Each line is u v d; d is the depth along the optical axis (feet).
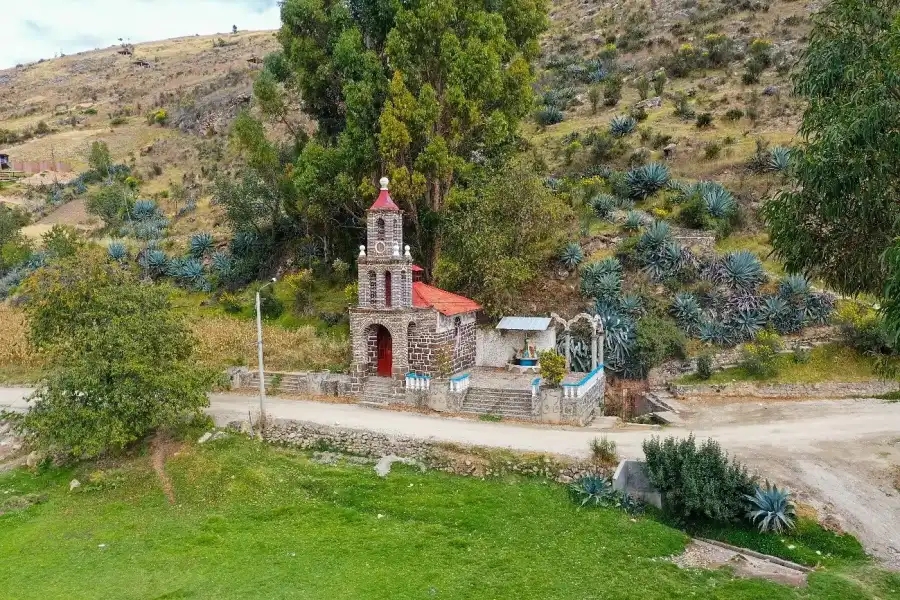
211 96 352.28
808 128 65.87
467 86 130.82
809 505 67.62
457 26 139.13
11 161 307.58
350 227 153.48
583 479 74.23
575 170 181.88
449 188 139.64
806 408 102.37
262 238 169.48
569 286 132.98
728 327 122.83
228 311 152.15
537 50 156.15
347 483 79.51
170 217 216.74
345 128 157.07
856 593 53.57
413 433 89.66
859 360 114.01
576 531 65.77
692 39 260.83
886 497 69.31
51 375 88.38
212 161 272.92
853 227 64.44
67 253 172.35
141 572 61.62
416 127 131.75
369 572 59.47
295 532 68.49
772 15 260.21
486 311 126.21
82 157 318.45
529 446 83.35
